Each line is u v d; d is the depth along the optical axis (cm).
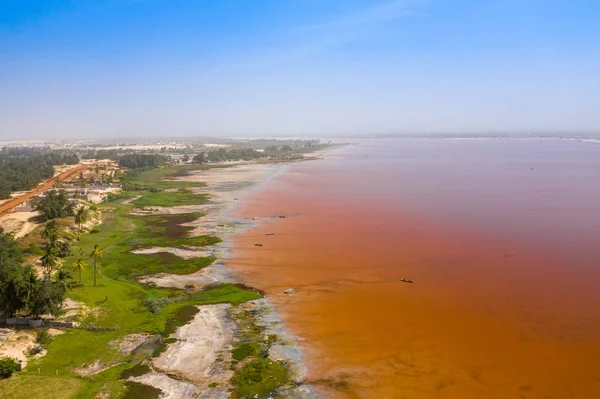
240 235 11806
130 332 6438
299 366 5606
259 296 7812
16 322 6450
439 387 5138
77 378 5238
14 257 8638
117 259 9788
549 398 4919
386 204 15425
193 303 7525
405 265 9125
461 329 6450
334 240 11062
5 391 4856
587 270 8656
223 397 4984
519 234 11244
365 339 6241
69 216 13162
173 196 18038
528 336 6222
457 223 12450
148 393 5000
